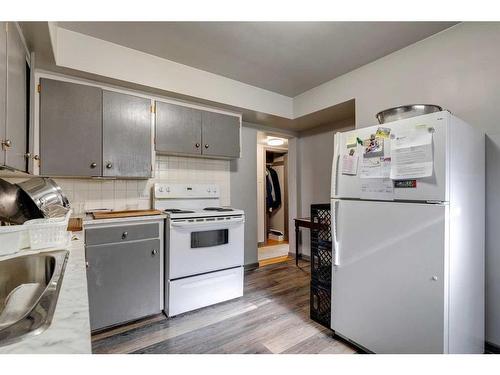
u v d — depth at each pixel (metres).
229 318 2.17
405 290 1.41
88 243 1.89
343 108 2.89
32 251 1.12
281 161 5.50
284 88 3.06
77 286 0.78
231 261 2.50
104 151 2.15
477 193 1.58
